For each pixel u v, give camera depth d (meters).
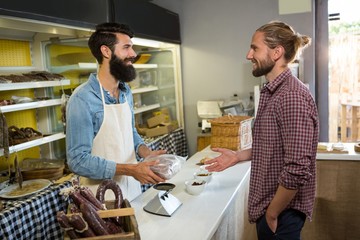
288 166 1.38
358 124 4.05
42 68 2.90
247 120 3.03
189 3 4.30
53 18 2.19
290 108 1.38
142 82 4.16
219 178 2.08
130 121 1.98
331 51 4.01
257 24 4.07
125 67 1.80
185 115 4.54
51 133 2.71
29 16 2.02
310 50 3.87
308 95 1.41
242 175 2.13
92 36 1.80
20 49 2.78
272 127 1.46
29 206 2.06
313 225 2.80
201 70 4.38
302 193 1.50
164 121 4.02
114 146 1.83
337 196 2.71
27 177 2.44
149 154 1.94
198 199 1.74
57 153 2.98
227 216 1.86
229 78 4.27
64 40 2.81
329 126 4.15
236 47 4.19
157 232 1.38
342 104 4.07
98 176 1.64
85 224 1.09
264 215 1.53
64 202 2.29
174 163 1.75
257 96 3.57
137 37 3.28
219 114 4.03
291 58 1.50
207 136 4.13
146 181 1.61
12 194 2.15
